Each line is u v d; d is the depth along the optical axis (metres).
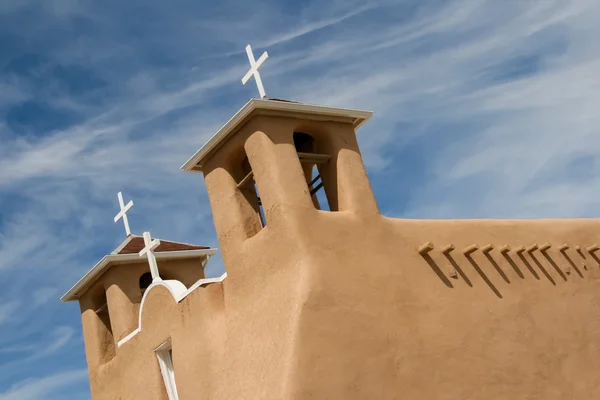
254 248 13.06
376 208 13.49
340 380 11.38
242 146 13.71
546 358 13.83
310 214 12.66
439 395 12.17
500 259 14.45
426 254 13.50
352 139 14.18
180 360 14.12
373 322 12.12
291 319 11.70
